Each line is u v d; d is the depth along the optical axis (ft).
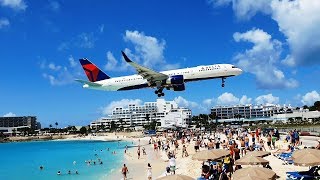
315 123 460.96
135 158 213.46
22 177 152.97
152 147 305.73
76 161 216.13
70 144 496.64
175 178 53.16
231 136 229.25
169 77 183.42
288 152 123.03
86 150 333.42
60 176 150.61
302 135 216.33
